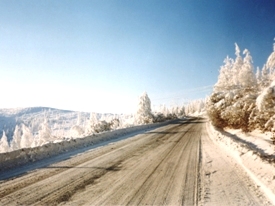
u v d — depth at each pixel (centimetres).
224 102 2234
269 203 511
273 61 1385
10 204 516
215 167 857
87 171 821
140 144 1581
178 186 639
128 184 665
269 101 966
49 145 1179
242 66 3297
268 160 788
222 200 531
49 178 730
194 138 1883
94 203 521
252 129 1677
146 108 5247
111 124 3153
